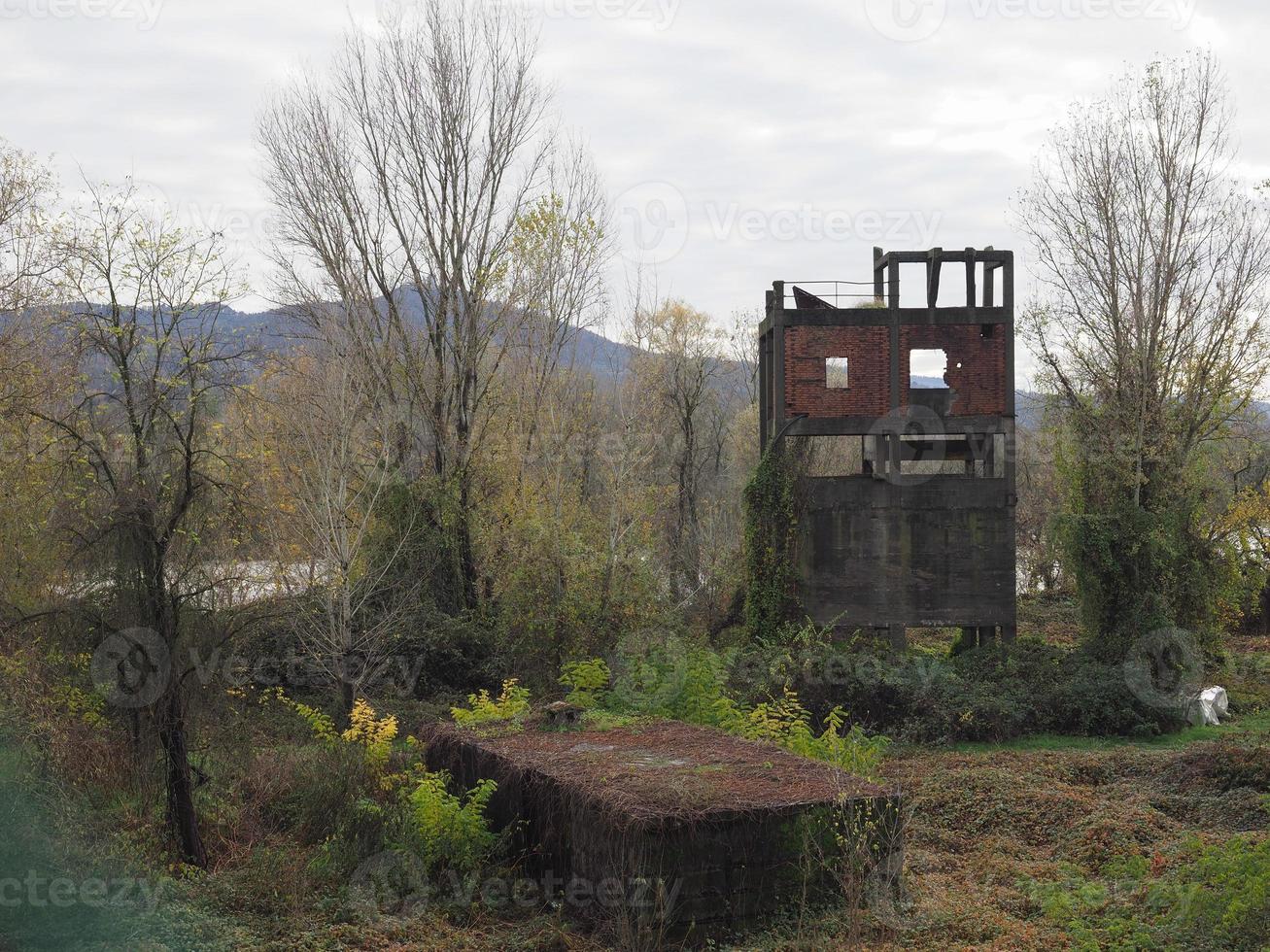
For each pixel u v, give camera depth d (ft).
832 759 61.46
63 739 49.24
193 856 48.96
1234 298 122.83
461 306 117.19
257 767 58.39
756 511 107.76
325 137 116.06
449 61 116.78
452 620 101.35
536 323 126.41
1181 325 122.21
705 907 41.73
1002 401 107.96
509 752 52.54
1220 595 118.62
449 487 108.17
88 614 51.67
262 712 79.51
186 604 52.39
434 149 115.65
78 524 54.39
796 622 106.32
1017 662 101.09
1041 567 182.39
